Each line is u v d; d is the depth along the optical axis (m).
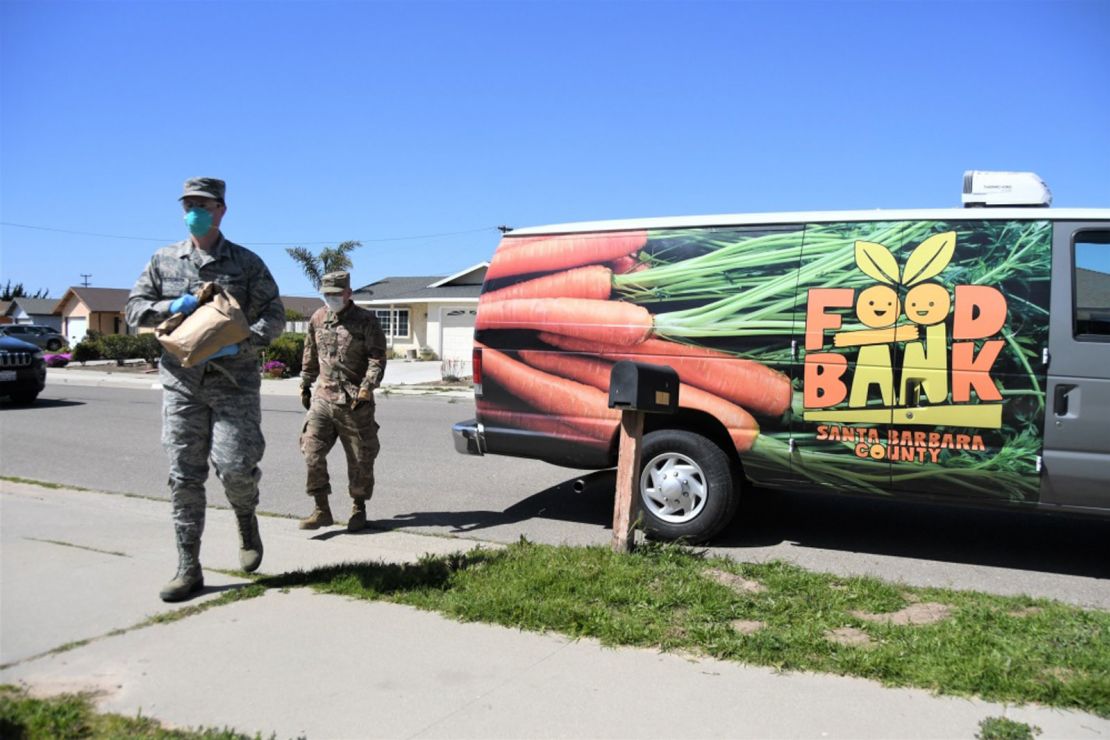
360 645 4.25
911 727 3.42
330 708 3.59
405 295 37.25
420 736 3.36
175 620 4.59
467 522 7.05
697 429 6.22
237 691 3.75
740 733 3.38
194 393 4.77
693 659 4.07
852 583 5.02
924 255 5.53
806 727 3.43
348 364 6.50
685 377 6.06
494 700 3.66
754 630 4.35
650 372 5.43
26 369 16.77
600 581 5.00
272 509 7.66
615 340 6.26
